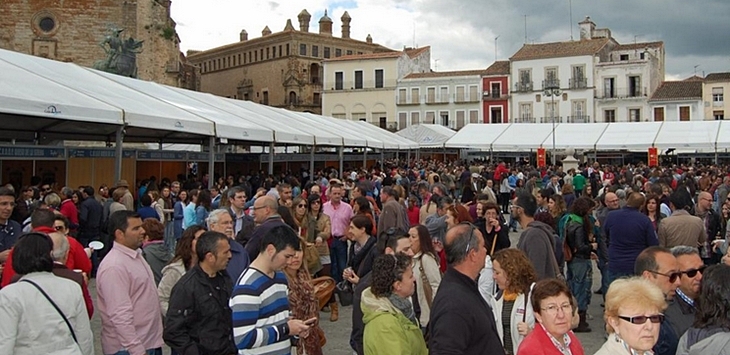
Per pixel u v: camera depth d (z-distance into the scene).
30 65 16.06
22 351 4.32
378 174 27.91
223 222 6.30
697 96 61.62
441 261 8.31
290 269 5.46
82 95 13.96
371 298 4.50
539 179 22.98
